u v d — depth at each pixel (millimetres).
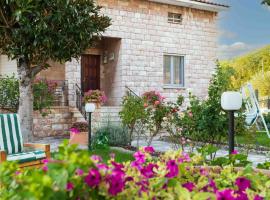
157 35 14000
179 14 14695
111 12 12914
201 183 2086
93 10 7242
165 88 14117
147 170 2070
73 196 1498
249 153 8086
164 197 1876
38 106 11586
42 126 11773
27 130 7199
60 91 13086
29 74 7230
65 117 12312
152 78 13820
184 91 14570
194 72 14938
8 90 11539
